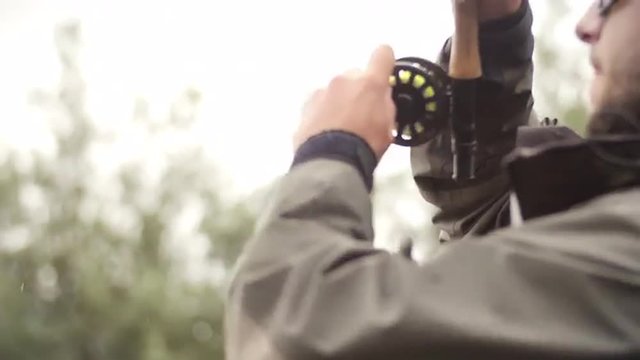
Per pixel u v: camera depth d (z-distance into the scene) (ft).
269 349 4.80
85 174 81.66
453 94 6.35
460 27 6.29
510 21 6.75
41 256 79.51
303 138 5.36
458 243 4.85
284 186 5.21
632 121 5.18
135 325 76.95
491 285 4.68
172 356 74.69
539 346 4.53
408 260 4.88
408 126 6.35
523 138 6.74
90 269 77.82
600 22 5.41
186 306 76.95
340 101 5.41
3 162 80.74
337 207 5.09
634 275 4.61
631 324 4.56
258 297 4.93
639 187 5.08
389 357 4.62
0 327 76.74
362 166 5.27
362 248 4.93
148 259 80.12
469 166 6.57
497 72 6.71
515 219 5.30
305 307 4.79
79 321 77.92
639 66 5.18
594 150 5.14
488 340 4.54
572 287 4.63
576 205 5.20
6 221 79.97
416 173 7.04
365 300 4.72
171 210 81.10
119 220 81.15
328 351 4.66
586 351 4.52
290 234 5.03
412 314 4.60
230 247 78.02
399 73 6.31
